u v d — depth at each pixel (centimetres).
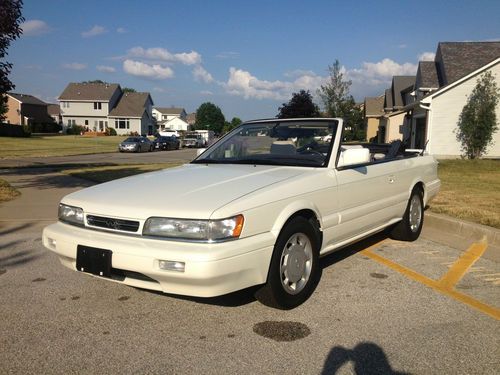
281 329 340
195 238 314
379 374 281
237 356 301
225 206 321
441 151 2262
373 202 489
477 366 290
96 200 363
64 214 379
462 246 586
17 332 336
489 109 2111
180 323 351
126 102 7744
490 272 481
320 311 374
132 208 336
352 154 432
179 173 426
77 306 384
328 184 411
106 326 346
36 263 502
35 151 3175
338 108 4453
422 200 624
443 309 380
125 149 3503
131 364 291
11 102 7206
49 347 313
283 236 357
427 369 286
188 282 309
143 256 314
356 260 521
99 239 338
